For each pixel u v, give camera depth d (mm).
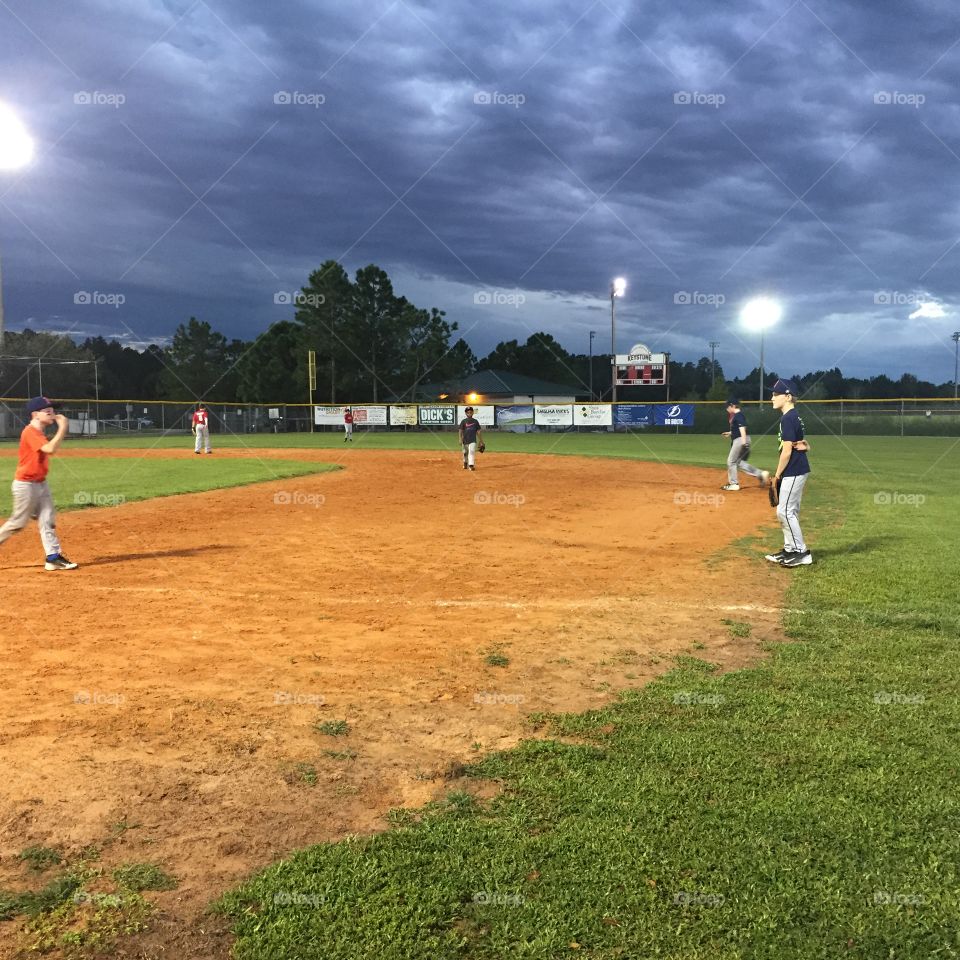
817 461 24844
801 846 3008
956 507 13469
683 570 8547
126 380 93812
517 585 7832
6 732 4180
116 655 5551
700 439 41781
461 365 69875
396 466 23625
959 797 3385
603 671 5188
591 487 17594
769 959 2412
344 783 3613
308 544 10266
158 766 3781
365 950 2461
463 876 2840
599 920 2604
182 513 13258
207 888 2807
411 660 5438
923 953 2455
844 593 7238
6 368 49531
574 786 3514
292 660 5434
